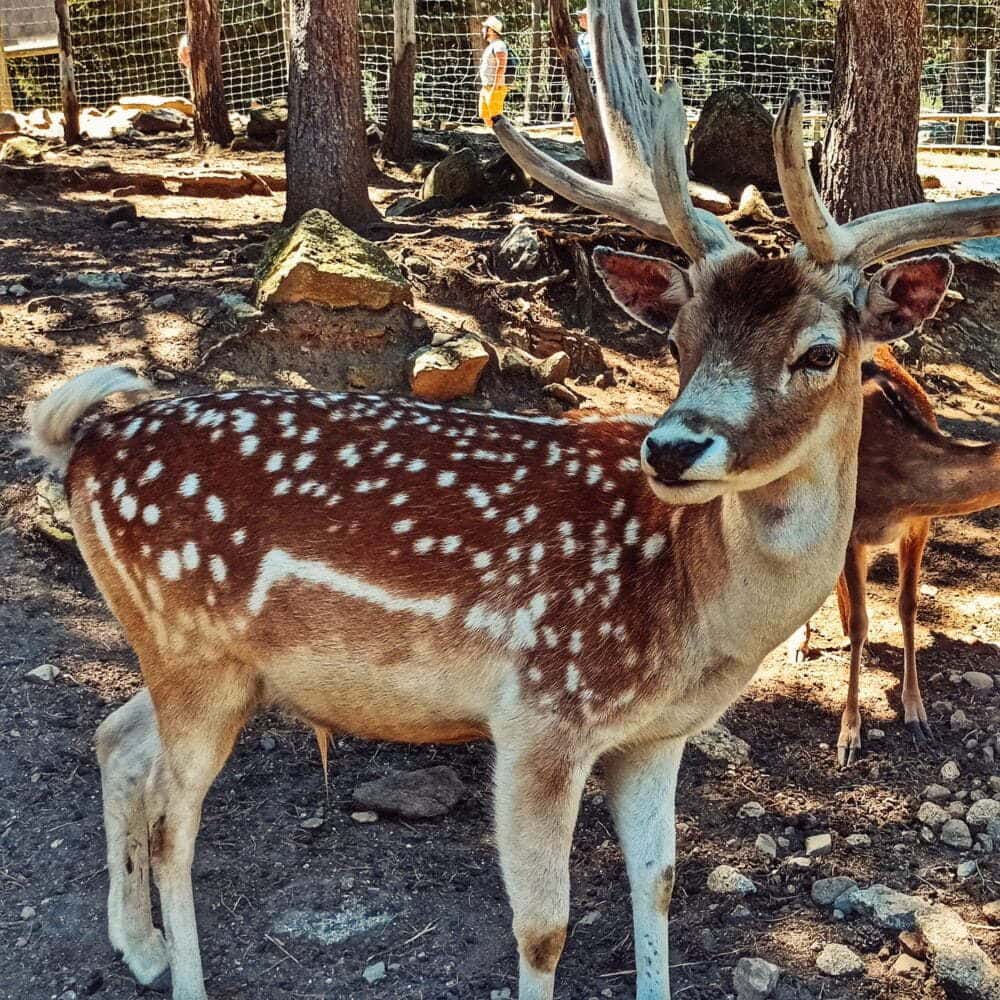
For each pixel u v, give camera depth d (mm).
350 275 3396
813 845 2041
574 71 4926
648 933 1668
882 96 4348
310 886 1895
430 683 1594
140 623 1675
